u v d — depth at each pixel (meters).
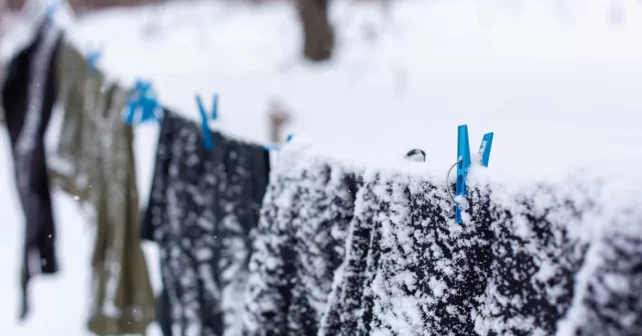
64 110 2.56
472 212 0.77
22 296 2.66
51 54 2.59
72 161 2.52
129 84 2.03
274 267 1.14
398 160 0.92
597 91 7.13
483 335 0.76
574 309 0.60
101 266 2.19
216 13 13.59
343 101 8.08
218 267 1.56
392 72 8.95
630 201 0.57
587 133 5.53
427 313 0.84
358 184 1.00
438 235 0.83
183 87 9.12
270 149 1.34
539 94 7.34
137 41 12.34
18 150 2.63
